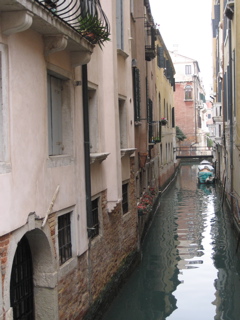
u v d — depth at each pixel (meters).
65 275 6.78
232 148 18.83
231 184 18.78
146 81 17.42
